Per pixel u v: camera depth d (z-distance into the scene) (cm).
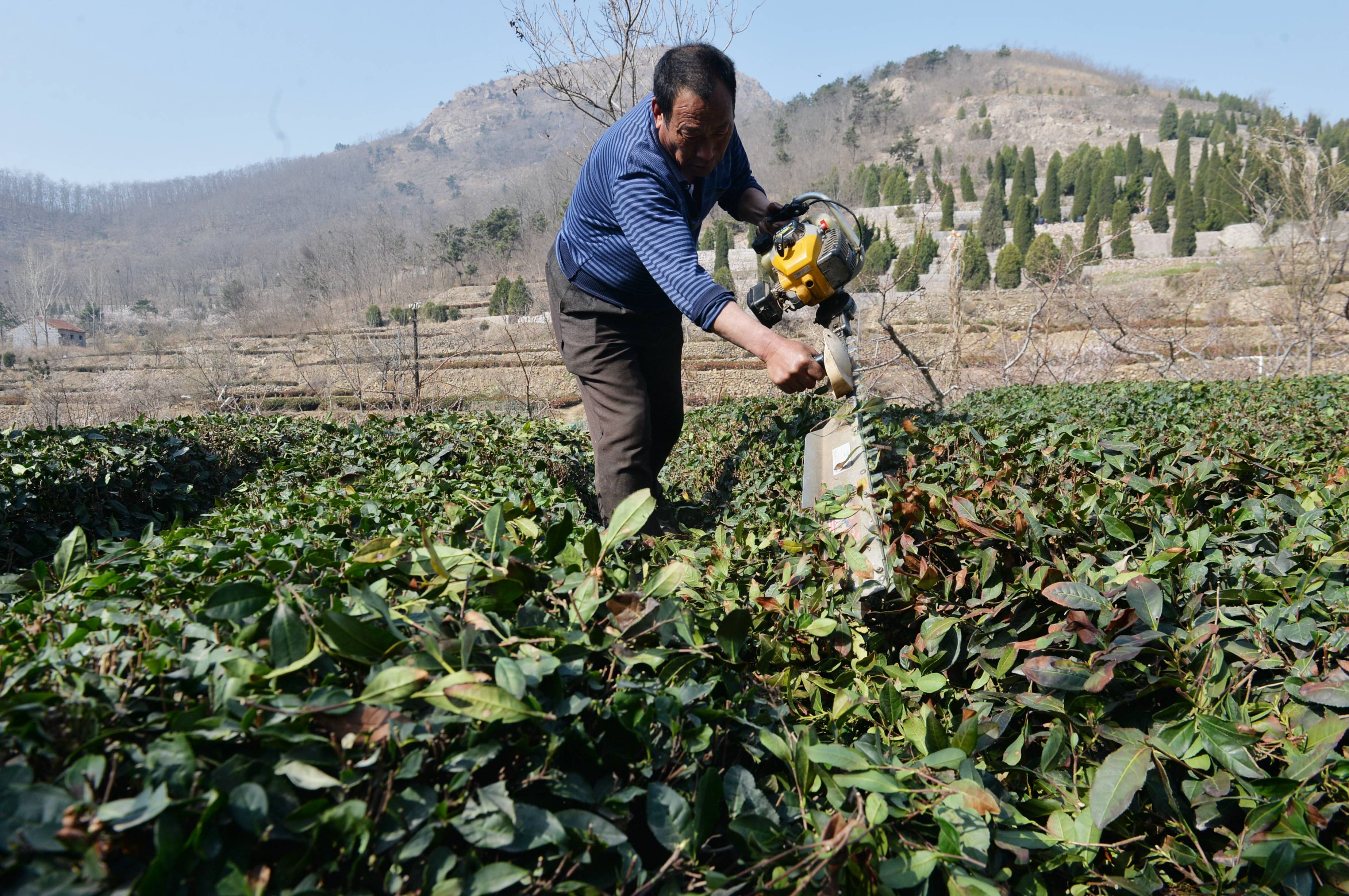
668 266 260
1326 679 172
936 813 145
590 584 152
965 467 288
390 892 102
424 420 537
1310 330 1477
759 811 134
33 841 87
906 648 203
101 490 431
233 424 561
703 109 254
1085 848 156
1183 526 226
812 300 284
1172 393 634
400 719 113
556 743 118
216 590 128
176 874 91
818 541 227
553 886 110
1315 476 293
